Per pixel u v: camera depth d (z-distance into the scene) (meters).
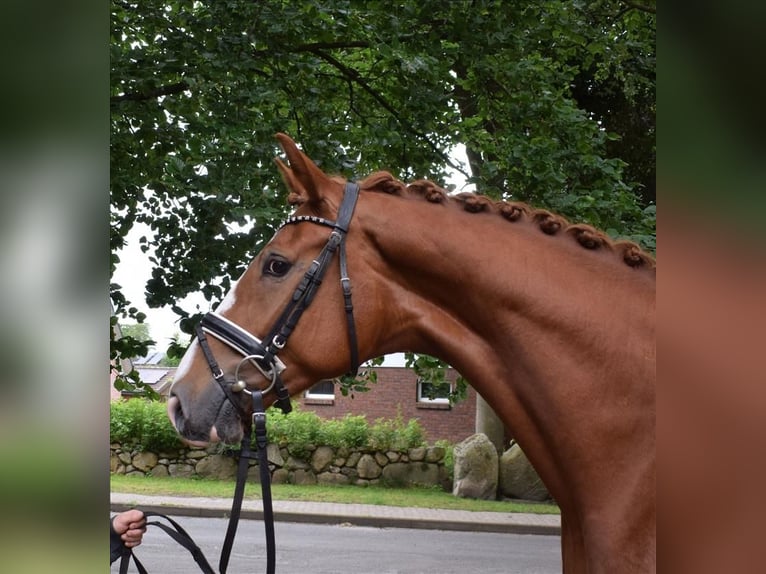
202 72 4.64
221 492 11.38
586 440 1.71
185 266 4.49
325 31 5.11
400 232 1.90
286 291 1.88
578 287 1.81
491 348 1.87
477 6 5.32
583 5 5.89
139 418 12.65
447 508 10.91
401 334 1.94
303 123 5.39
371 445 12.69
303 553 8.06
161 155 4.58
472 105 6.17
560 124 5.31
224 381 1.86
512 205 1.95
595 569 1.67
